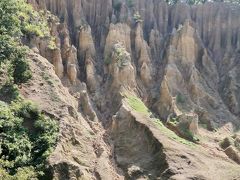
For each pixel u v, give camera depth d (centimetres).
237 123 5066
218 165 3684
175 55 5544
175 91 5088
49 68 4309
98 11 5731
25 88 3941
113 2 5997
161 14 6225
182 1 7156
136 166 3588
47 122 3550
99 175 3397
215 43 6172
